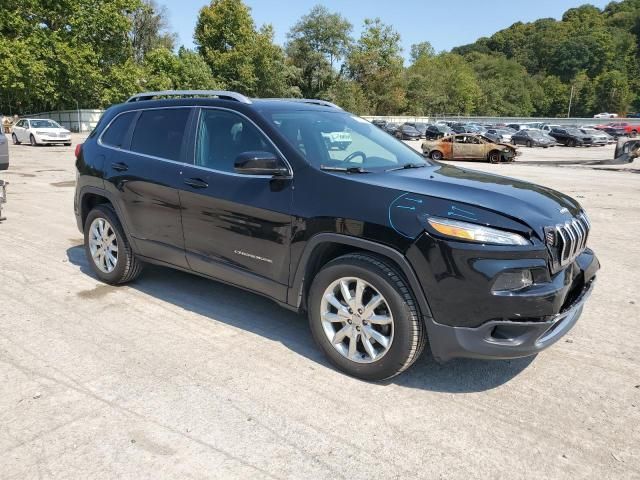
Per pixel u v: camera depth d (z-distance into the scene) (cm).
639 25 15638
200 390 324
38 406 303
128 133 479
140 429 284
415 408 309
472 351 299
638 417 307
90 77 4084
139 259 479
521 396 326
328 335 348
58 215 859
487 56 14375
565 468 260
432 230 297
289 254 356
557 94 12500
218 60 5925
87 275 541
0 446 267
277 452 268
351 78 8012
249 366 355
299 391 325
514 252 288
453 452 271
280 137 370
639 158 2483
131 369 348
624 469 260
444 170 396
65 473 249
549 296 294
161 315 441
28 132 2564
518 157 2733
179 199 417
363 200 324
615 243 745
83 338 394
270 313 450
